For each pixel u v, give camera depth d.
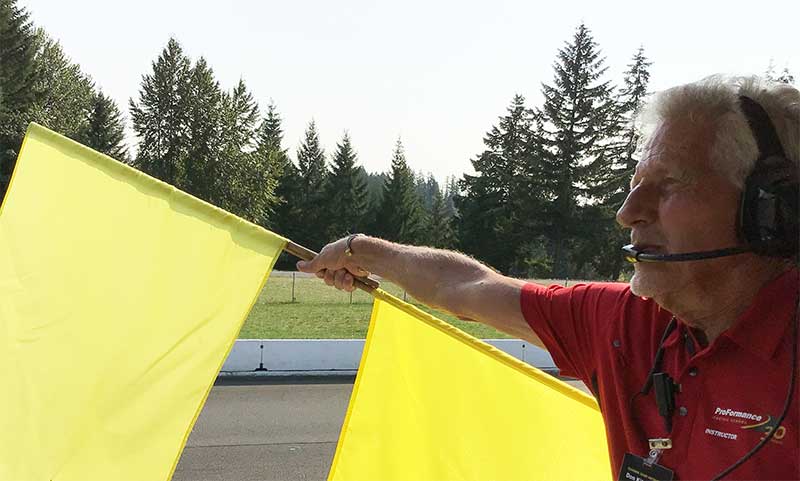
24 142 2.30
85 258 2.11
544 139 53.97
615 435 1.48
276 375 9.91
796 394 1.16
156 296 2.01
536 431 1.98
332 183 66.50
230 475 5.68
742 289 1.26
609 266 53.09
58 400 1.96
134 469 1.85
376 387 2.17
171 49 65.44
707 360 1.29
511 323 1.83
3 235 2.19
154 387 1.92
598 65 53.12
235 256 2.00
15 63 53.41
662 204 1.32
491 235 57.28
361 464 2.13
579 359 1.66
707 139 1.26
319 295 21.14
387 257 2.17
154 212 2.10
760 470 1.18
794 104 1.24
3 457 1.92
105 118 62.38
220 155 64.38
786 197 1.21
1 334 2.06
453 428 2.06
